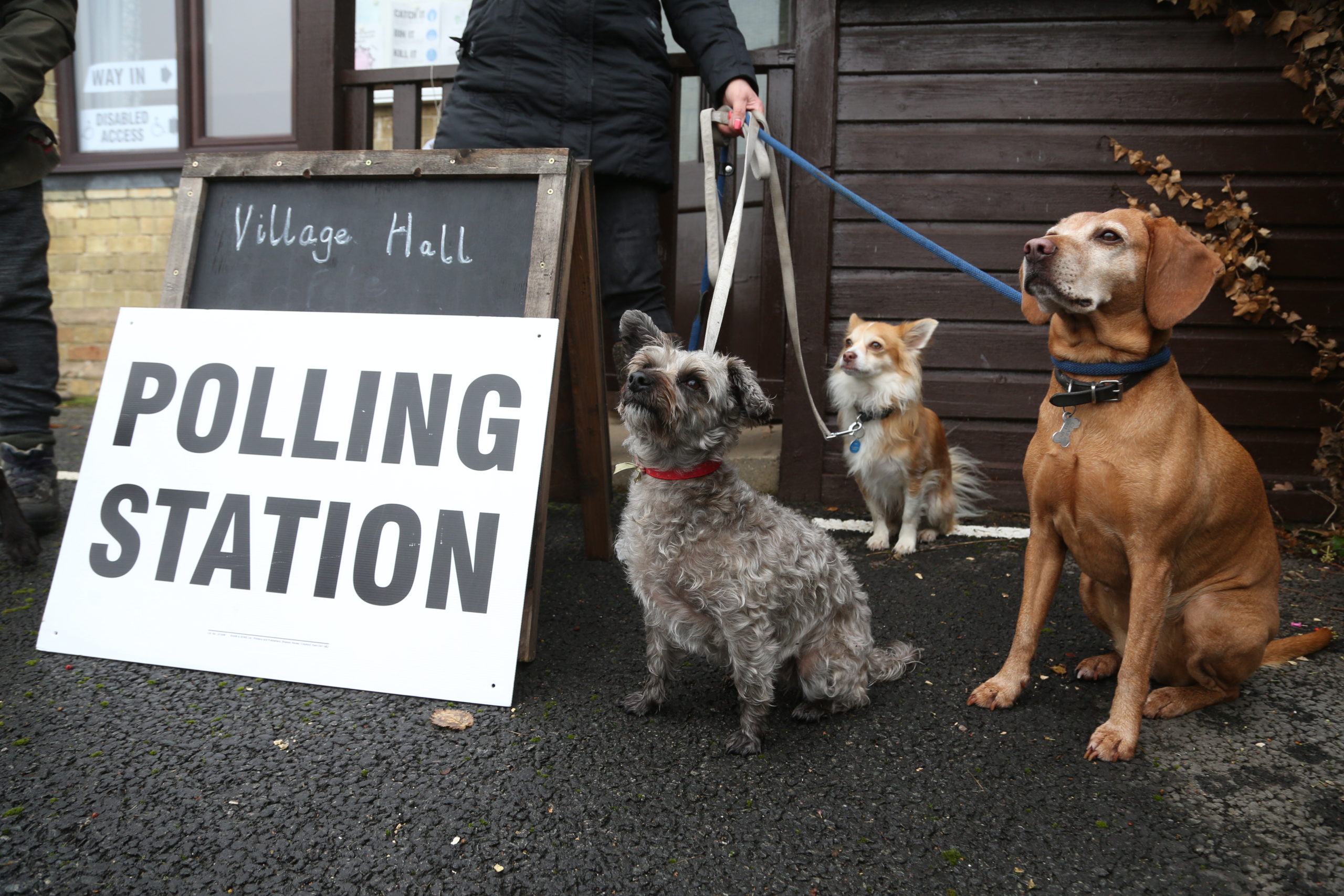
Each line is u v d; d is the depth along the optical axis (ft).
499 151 9.16
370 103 15.64
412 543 8.18
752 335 17.52
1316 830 6.28
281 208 9.71
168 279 9.52
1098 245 7.37
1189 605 8.00
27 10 10.28
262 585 8.31
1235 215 13.34
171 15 21.88
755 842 5.98
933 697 8.31
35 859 5.60
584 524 11.75
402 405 8.58
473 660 7.78
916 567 12.14
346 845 5.82
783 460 15.11
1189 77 13.37
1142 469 7.34
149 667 8.25
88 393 22.98
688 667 8.89
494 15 10.39
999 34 13.66
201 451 8.80
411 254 9.24
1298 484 13.80
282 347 8.99
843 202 14.35
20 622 9.16
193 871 5.54
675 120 14.92
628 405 7.18
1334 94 12.87
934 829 6.19
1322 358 13.43
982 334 14.32
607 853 5.81
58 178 22.31
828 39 13.88
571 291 10.25
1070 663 9.10
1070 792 6.72
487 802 6.34
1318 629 9.46
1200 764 7.16
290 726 7.29
